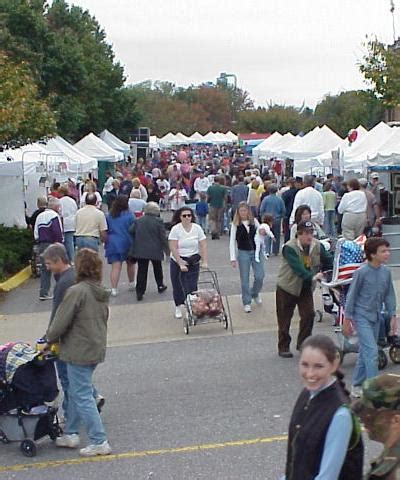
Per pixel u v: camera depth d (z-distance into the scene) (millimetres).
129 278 16438
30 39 38875
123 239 15352
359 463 4250
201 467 7219
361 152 24000
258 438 7887
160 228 15125
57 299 7895
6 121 17828
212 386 9773
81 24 51969
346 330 8867
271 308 13914
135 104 57156
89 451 7605
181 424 8422
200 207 25797
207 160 61375
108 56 59000
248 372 10320
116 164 42812
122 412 8914
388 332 9727
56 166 25391
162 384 9969
